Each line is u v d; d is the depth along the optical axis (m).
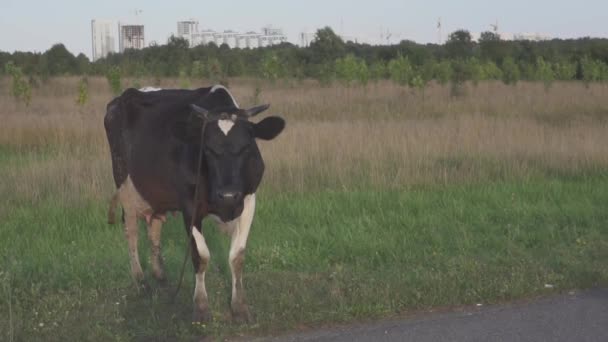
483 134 14.02
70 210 9.41
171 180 6.09
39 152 14.34
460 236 8.32
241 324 5.78
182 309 6.25
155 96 6.80
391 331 5.63
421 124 16.14
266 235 8.25
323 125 15.55
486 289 6.47
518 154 12.73
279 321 5.79
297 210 9.34
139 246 8.09
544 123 17.33
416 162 11.87
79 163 11.48
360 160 12.09
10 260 7.27
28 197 10.09
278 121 5.79
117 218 9.03
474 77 33.12
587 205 9.63
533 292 6.53
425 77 31.72
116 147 6.90
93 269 7.09
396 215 9.12
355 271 7.11
